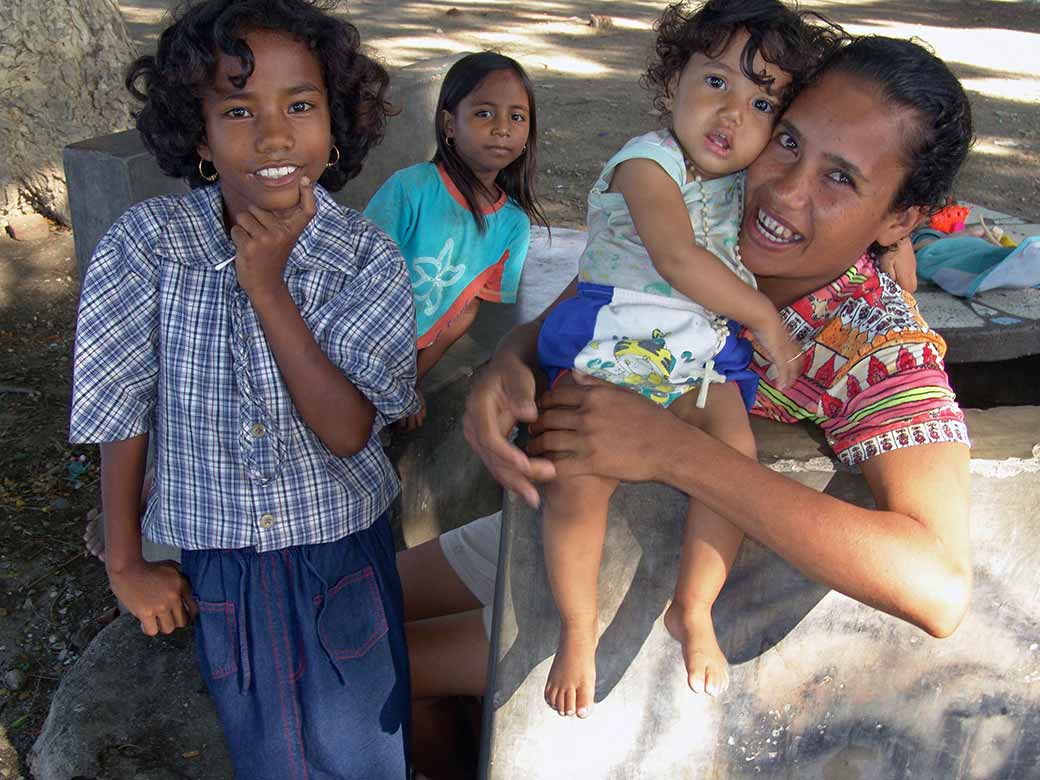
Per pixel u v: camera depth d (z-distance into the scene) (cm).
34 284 460
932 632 146
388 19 1070
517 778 192
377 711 193
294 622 184
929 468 149
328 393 173
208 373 176
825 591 174
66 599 293
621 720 187
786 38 160
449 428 288
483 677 214
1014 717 189
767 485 148
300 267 180
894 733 189
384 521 201
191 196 181
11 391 384
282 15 167
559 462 161
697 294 164
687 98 167
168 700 236
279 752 188
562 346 176
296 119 172
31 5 492
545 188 630
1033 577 175
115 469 184
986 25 1147
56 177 506
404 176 293
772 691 184
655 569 172
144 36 882
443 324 291
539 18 1123
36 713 258
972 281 270
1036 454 166
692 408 170
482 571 226
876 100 153
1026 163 718
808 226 161
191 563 187
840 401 164
